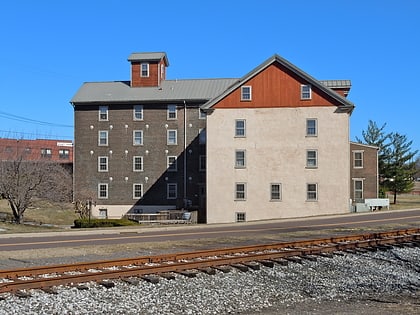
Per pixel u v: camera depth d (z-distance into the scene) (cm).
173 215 4728
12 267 1441
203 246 1980
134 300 1064
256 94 4456
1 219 4356
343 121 4341
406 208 4662
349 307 1093
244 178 4428
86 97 5612
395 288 1312
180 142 5459
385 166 5803
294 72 4416
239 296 1155
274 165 4403
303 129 4384
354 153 4859
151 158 5494
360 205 4478
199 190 5394
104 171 5541
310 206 4338
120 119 5550
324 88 4359
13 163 4253
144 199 5481
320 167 4347
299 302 1145
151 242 2127
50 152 8606
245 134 4450
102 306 1013
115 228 3019
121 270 1253
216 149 4475
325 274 1428
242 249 1686
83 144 5584
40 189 4372
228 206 4428
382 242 1995
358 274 1454
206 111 4491
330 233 2534
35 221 4475
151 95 5562
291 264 1494
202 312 1023
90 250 1845
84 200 5403
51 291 1080
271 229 2852
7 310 957
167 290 1152
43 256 1686
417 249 1892
